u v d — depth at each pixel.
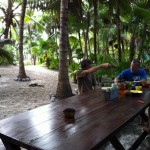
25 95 6.84
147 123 3.84
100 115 2.37
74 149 1.63
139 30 8.09
